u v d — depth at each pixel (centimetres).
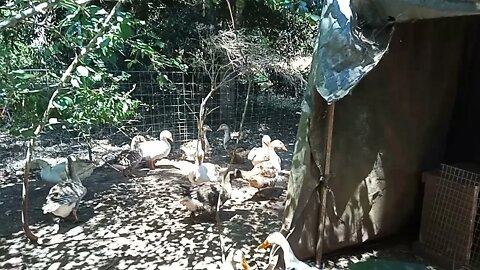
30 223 436
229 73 574
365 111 368
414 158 409
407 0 274
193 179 511
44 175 521
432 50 395
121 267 358
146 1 725
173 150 699
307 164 343
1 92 337
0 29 237
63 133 666
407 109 392
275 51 596
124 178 576
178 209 475
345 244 388
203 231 424
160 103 716
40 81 393
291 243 354
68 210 425
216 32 718
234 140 732
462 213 365
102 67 510
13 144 626
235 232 421
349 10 302
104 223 439
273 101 809
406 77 384
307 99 331
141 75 703
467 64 420
